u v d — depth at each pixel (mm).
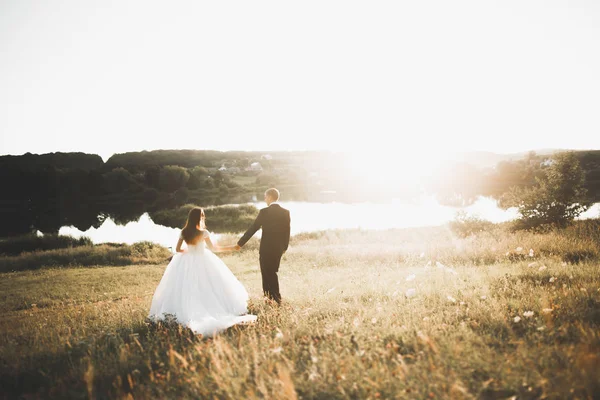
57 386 3781
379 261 12445
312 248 17844
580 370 2850
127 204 88750
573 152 15891
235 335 4688
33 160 145375
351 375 3164
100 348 4586
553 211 15562
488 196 75062
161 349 4418
